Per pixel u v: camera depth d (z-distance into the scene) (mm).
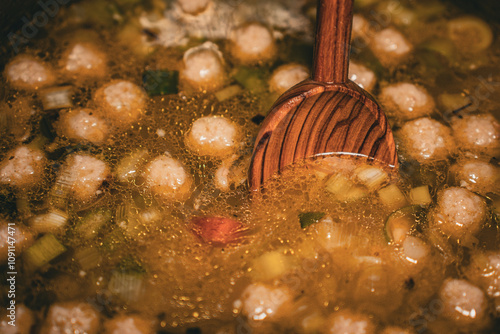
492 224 425
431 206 428
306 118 410
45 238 418
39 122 451
